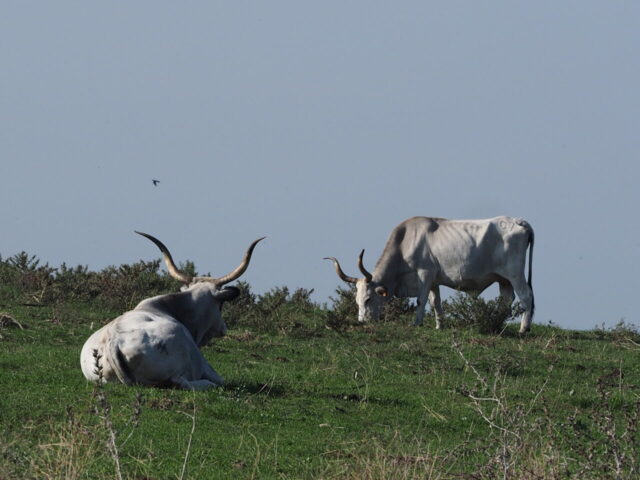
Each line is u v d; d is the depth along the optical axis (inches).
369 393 2193.7
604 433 1483.8
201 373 2007.9
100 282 3287.4
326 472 1537.9
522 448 1481.3
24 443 1509.6
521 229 3602.4
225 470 1521.9
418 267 3634.4
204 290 2144.4
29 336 2536.9
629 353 3068.4
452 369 2596.0
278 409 1927.9
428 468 1507.1
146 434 1648.6
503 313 3344.0
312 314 3531.0
